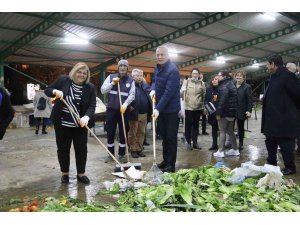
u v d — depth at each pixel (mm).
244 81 6941
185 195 3135
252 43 18609
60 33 13461
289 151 4660
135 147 6355
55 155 6637
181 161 5910
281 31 17000
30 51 15227
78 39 14445
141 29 14445
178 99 4754
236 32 16875
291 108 4559
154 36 15672
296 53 23969
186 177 4008
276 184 3592
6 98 3799
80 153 4379
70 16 11906
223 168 4402
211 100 7984
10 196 3830
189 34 16281
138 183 3984
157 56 4734
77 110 4273
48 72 20125
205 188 3748
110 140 5770
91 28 13344
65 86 4215
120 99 5371
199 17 13836
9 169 5297
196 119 7219
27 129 12594
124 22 13234
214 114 6977
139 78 6539
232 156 6391
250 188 3521
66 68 19609
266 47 21453
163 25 14250
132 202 3193
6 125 3846
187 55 20719
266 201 3246
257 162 5797
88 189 4082
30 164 5711
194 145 7273
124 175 4434
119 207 3072
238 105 6891
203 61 21938
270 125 4648
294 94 4504
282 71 4574
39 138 9641
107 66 18938
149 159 6137
